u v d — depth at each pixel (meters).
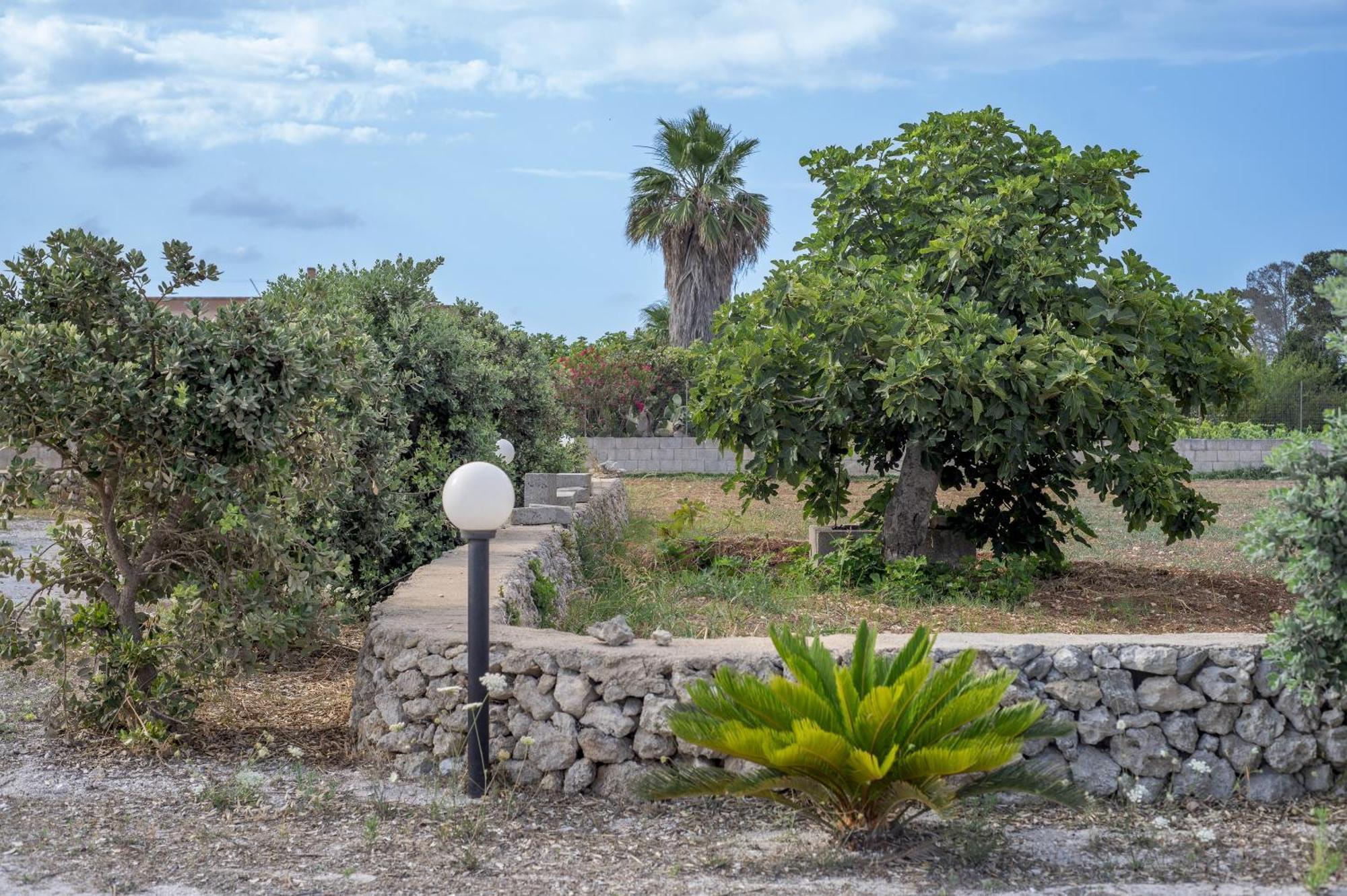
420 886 4.36
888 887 4.38
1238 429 31.23
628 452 27.44
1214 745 5.50
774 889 4.34
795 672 4.90
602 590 10.45
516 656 5.65
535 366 15.77
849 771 4.62
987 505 11.09
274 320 6.81
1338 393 32.56
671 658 5.51
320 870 4.51
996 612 9.23
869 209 10.90
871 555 10.53
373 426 8.83
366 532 9.09
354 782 5.68
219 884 4.36
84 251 6.23
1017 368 8.91
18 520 15.77
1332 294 5.02
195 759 6.09
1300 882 4.45
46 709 6.46
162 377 6.00
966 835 4.93
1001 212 9.80
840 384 9.72
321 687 7.65
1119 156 9.95
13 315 6.18
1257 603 9.81
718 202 28.44
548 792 5.52
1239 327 10.53
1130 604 9.59
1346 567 5.04
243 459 6.19
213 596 6.41
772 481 11.84
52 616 6.43
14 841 4.79
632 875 4.51
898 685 4.50
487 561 5.51
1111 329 9.81
